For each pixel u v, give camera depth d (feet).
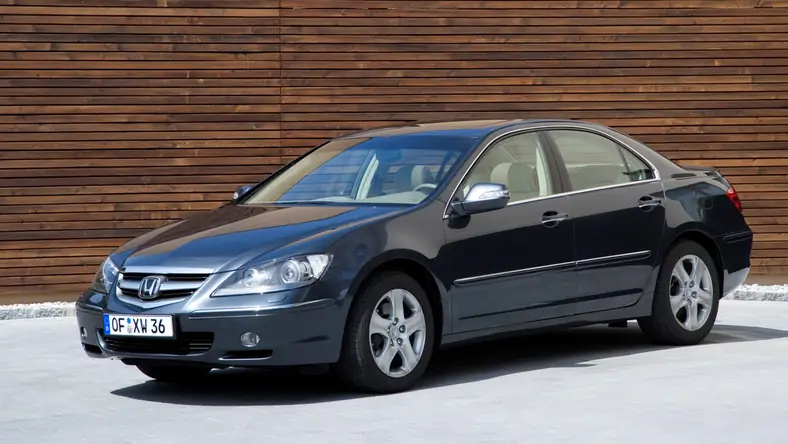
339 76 55.83
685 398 28.94
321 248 30.09
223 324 29.40
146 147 55.06
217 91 55.36
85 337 32.14
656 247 36.63
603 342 38.93
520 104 56.39
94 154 54.75
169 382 34.24
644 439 24.93
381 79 55.98
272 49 55.52
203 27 55.16
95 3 54.49
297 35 55.62
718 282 38.42
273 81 55.57
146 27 54.85
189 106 55.26
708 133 57.47
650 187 36.96
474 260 32.48
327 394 31.32
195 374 34.22
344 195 34.24
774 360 34.17
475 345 39.11
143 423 28.40
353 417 28.02
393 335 30.94
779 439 24.71
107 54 54.65
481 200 32.32
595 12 56.65
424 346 31.42
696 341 37.70
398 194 33.30
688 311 37.55
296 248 30.04
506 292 33.14
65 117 54.49
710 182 38.75
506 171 34.22
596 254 35.19
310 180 35.53
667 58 57.06
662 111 57.16
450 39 56.08
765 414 27.02
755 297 52.37
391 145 35.45
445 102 56.24
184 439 26.43
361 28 55.77
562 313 34.50
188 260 30.42
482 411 28.19
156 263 30.73
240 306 29.40
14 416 29.96
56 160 54.49
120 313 30.58
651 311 36.81
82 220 54.80
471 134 34.78
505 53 56.34
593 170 36.06
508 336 33.71
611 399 29.09
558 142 35.73
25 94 54.19
